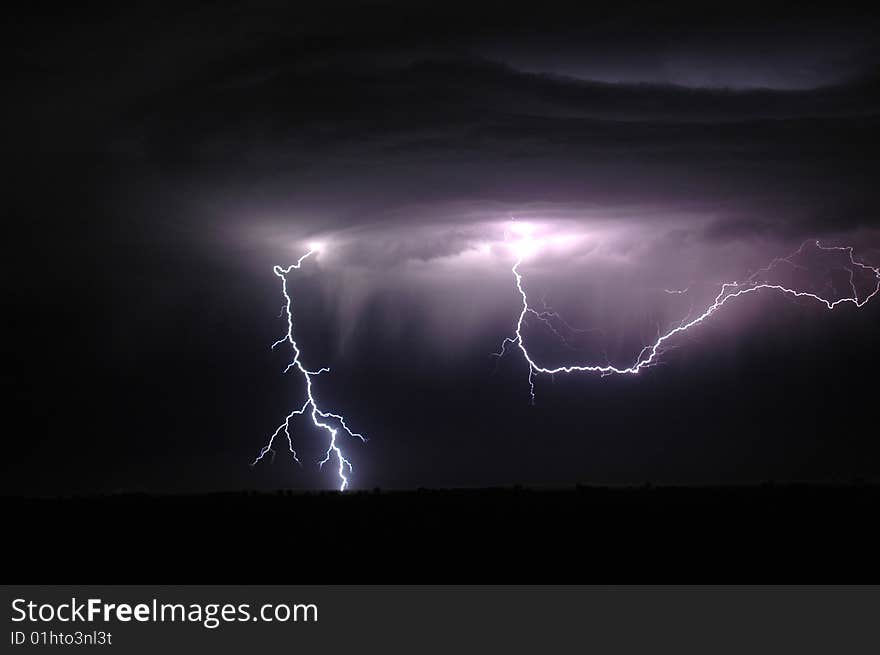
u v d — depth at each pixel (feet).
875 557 66.33
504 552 70.95
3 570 70.38
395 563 68.95
